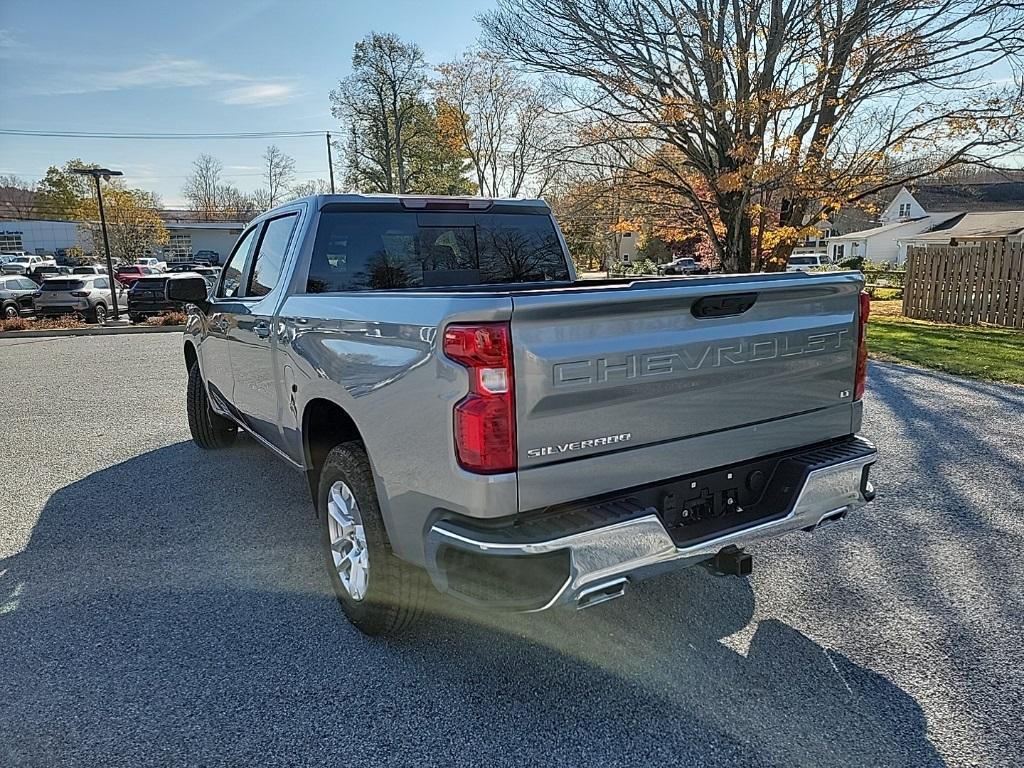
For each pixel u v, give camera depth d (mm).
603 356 2271
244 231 4621
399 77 45094
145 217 51844
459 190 46406
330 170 46812
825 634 2938
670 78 16516
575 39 16906
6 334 15898
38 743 2303
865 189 16453
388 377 2482
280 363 3492
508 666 2744
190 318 5383
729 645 2871
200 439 5727
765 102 15445
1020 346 10531
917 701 2490
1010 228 40188
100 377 9609
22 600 3295
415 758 2240
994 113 14297
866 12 14883
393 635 2889
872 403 6945
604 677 2664
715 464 2631
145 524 4223
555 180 21672
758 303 2641
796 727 2365
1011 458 5168
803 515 2750
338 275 3691
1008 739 2289
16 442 6137
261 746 2293
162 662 2773
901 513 4180
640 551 2334
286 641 2924
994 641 2854
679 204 18219
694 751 2262
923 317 14656
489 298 2133
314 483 3383
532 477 2199
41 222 63469
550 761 2223
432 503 2346
